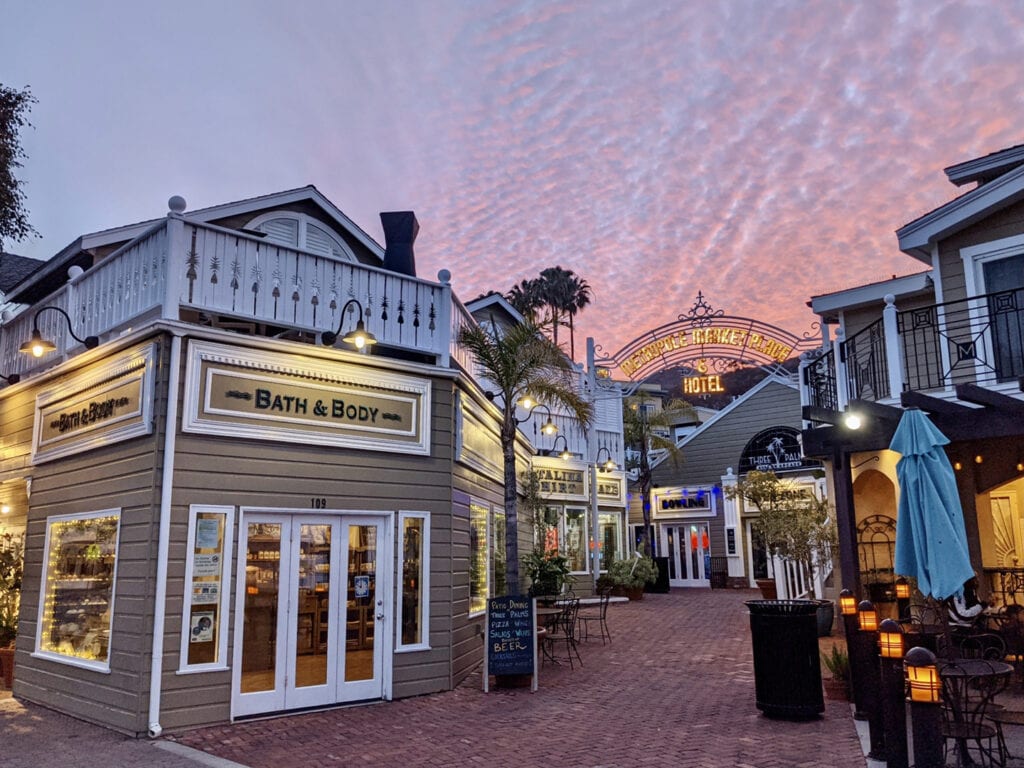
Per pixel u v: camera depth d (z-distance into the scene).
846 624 7.42
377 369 9.20
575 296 50.41
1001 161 10.97
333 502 8.63
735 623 15.24
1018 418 7.88
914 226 10.83
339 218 13.05
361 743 6.80
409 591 9.16
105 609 7.96
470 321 11.50
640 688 9.05
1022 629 8.12
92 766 6.16
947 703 5.72
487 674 9.16
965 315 10.45
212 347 7.99
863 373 12.01
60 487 9.28
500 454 13.13
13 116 12.83
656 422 26.73
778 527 13.88
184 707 7.34
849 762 5.82
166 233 8.03
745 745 6.41
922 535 6.97
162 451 7.59
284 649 8.09
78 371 9.17
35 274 12.84
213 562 7.74
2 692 9.75
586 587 20.39
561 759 6.17
